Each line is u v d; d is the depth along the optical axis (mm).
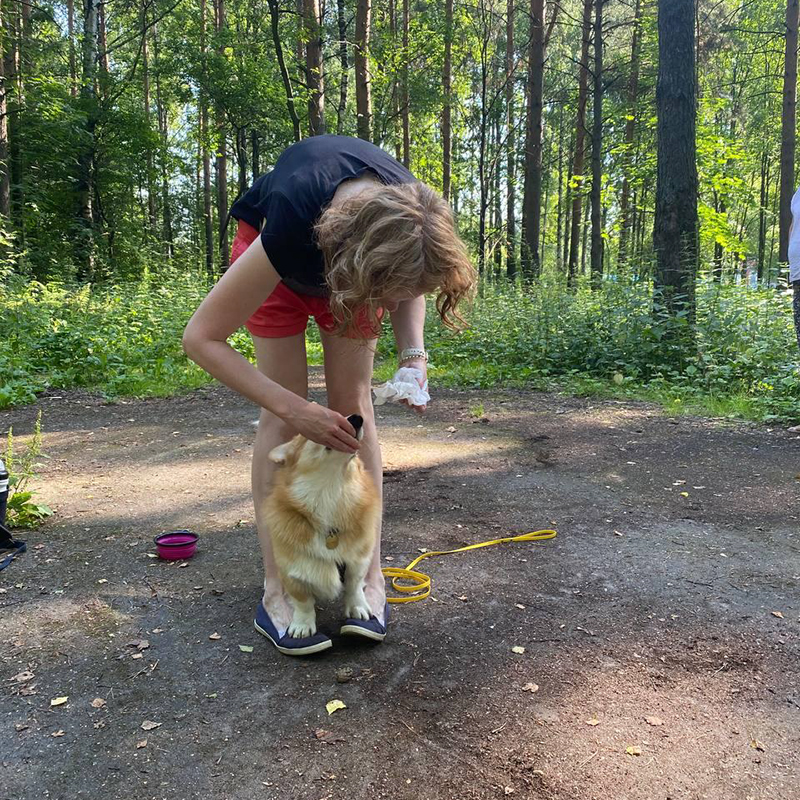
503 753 1782
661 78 8445
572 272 15266
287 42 21094
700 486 4160
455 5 20766
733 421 6004
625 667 2197
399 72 19172
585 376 8227
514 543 3283
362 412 2518
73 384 8031
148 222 28047
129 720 1938
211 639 2389
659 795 1632
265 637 2395
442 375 8695
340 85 20312
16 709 1991
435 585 2828
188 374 8516
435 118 26188
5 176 16141
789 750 1795
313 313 2381
